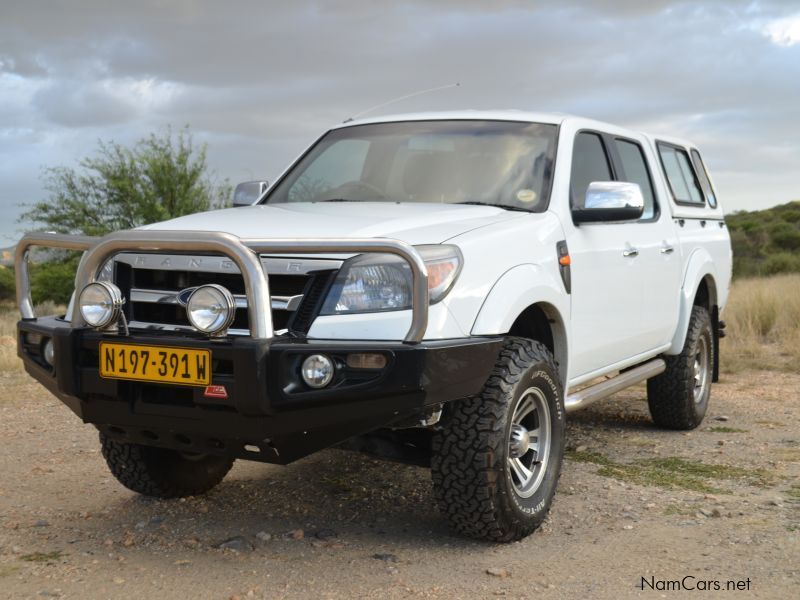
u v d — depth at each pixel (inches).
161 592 122.6
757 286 603.2
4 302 1213.7
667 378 233.0
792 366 357.4
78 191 855.7
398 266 129.7
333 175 189.8
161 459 165.2
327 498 171.5
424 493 174.6
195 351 125.2
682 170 253.0
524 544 143.4
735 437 232.8
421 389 123.1
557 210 169.3
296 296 129.6
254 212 161.2
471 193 173.0
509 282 144.3
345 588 123.7
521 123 185.3
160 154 858.8
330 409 125.6
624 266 191.6
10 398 288.0
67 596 121.1
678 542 143.8
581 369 177.5
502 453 138.0
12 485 181.8
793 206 2269.9
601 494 173.5
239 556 137.6
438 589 123.2
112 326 134.0
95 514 161.0
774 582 126.0
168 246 128.6
